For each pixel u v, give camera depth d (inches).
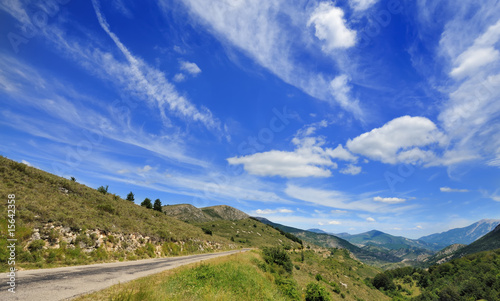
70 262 584.4
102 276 448.1
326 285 2256.4
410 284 6195.9
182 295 350.9
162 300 307.7
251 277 705.0
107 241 818.2
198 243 1675.7
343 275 3727.9
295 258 3398.1
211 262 789.9
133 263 729.6
